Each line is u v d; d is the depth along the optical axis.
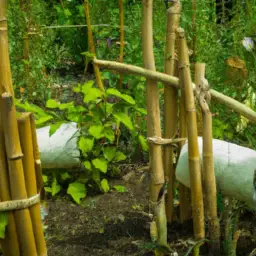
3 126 1.85
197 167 2.17
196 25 3.01
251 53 2.96
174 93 2.28
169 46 2.22
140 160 3.32
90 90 2.84
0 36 1.78
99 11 3.85
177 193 2.63
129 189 3.07
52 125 2.81
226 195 2.29
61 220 2.73
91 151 2.98
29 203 1.95
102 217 2.74
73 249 2.44
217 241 2.24
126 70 2.19
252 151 2.30
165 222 2.20
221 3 3.54
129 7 3.59
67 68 5.01
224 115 2.92
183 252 2.33
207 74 3.08
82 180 3.00
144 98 3.23
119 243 2.47
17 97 3.91
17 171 1.89
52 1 5.17
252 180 2.18
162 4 3.31
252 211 2.46
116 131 3.20
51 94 4.05
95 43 4.05
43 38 4.03
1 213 1.93
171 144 2.31
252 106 2.96
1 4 1.76
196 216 2.23
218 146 2.31
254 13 3.33
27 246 1.99
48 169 2.97
